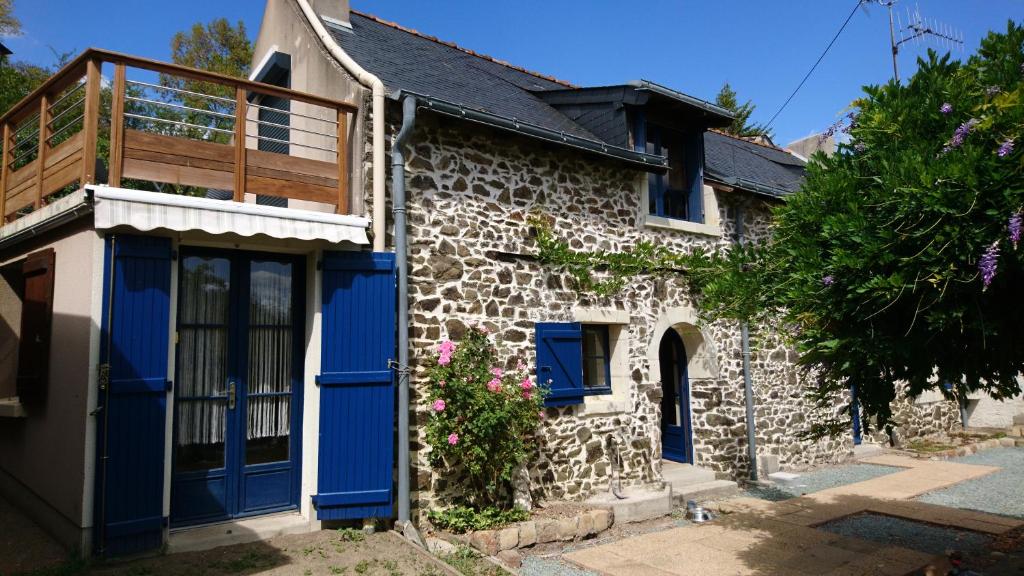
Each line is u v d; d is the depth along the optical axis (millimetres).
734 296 4938
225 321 5543
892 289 3535
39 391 5270
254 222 5141
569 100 8625
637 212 8195
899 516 6965
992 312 3557
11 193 6188
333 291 5602
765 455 9273
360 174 5941
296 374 5816
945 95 3836
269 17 8367
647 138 8703
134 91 13594
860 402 4438
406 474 5715
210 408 5418
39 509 5305
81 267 4887
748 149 12883
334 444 5469
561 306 7277
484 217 6754
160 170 5004
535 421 6590
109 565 4520
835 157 4508
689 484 8273
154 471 4773
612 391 7820
